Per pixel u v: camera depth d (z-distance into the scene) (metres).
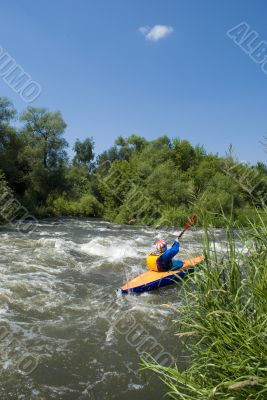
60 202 29.52
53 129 31.39
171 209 22.84
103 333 5.25
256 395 2.19
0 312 5.87
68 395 3.81
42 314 5.91
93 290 7.26
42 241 12.34
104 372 4.23
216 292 2.91
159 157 34.44
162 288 7.42
